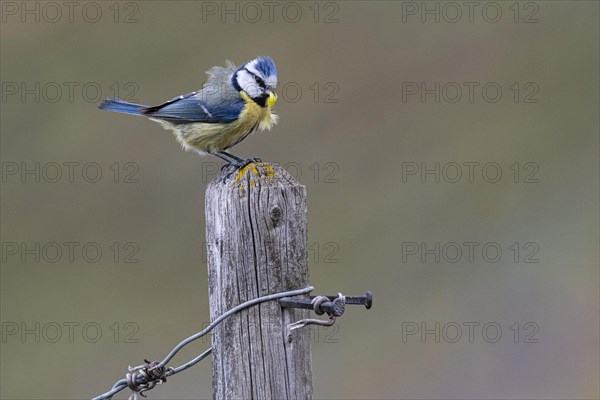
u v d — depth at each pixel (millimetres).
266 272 4816
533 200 14414
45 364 11609
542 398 11023
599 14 16516
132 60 14438
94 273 12906
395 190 14180
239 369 4828
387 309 12578
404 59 15484
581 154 14961
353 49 15289
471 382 11328
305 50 15180
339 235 13539
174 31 14773
